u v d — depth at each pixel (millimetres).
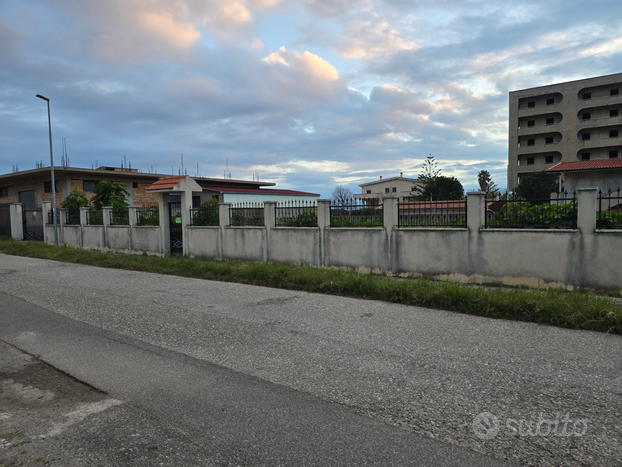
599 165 32312
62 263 12719
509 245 8117
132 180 32500
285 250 11289
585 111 53031
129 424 3020
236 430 2898
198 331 5309
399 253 9391
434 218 9125
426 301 6645
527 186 43781
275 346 4707
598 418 3033
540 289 7660
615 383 3631
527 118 56469
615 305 5742
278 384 3674
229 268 9836
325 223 10516
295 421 3018
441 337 4992
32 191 32562
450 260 8766
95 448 2713
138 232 15219
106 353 4539
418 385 3631
